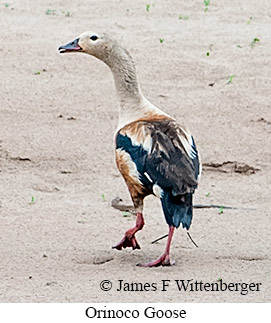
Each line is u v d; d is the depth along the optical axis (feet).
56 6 76.84
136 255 36.58
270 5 77.56
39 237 38.81
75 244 37.96
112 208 43.09
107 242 38.27
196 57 65.05
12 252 36.91
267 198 45.09
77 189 46.19
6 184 46.19
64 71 62.54
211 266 35.04
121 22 72.64
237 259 35.96
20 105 56.54
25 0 78.54
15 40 67.51
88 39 38.50
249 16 74.79
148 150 34.17
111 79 61.52
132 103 37.50
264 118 55.26
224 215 42.09
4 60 64.03
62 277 33.91
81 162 49.24
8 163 48.83
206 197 45.09
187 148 34.45
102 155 50.16
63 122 54.24
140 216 35.94
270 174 48.78
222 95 58.59
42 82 60.44
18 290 32.58
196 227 40.24
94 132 52.95
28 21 72.13
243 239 38.60
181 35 69.62
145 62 63.98
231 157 50.24
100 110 56.18
